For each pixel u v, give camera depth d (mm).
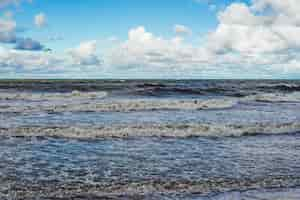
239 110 25969
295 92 50469
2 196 7816
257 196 8133
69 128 15906
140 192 8305
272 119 21062
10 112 21875
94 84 60312
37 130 15414
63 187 8539
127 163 10859
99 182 8977
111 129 16000
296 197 8102
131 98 35250
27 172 9703
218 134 16078
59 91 43062
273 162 11211
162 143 14023
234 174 9844
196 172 10000
